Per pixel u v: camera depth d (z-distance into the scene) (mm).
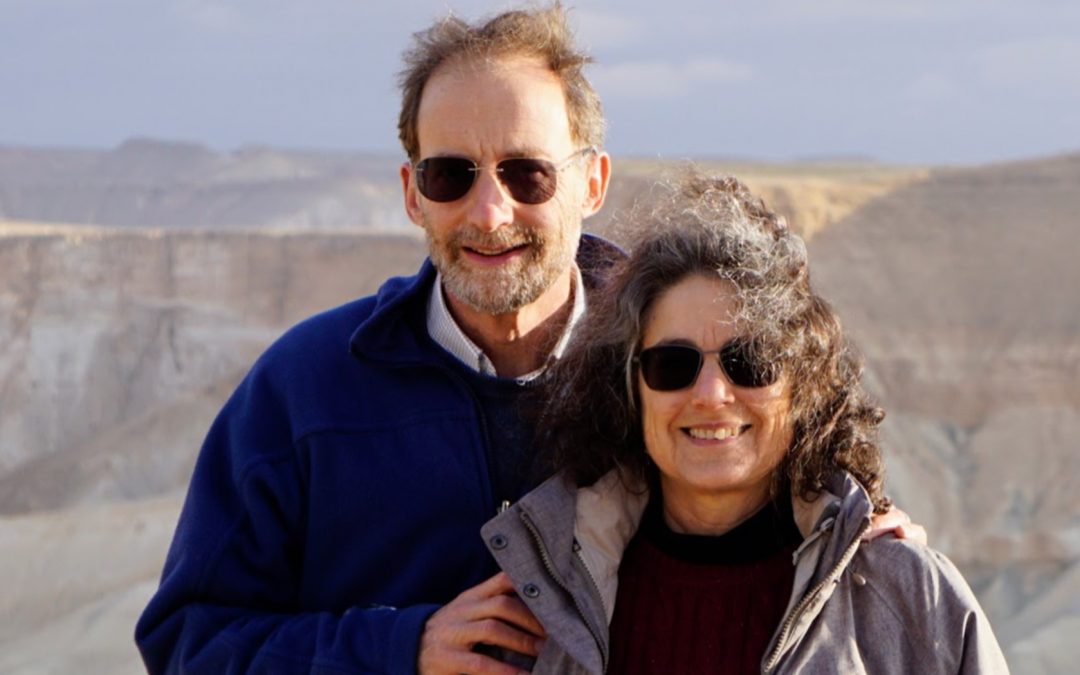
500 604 4098
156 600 4625
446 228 4508
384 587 4555
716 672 3879
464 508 4516
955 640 3803
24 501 70188
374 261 83125
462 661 4098
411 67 4625
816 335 3934
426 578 4500
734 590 3949
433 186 4496
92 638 46969
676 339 3908
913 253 75000
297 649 4336
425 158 4512
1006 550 54812
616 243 4828
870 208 77500
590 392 4121
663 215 4137
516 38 4512
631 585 4039
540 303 4684
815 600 3775
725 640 3904
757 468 3934
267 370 4758
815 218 76938
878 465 4012
